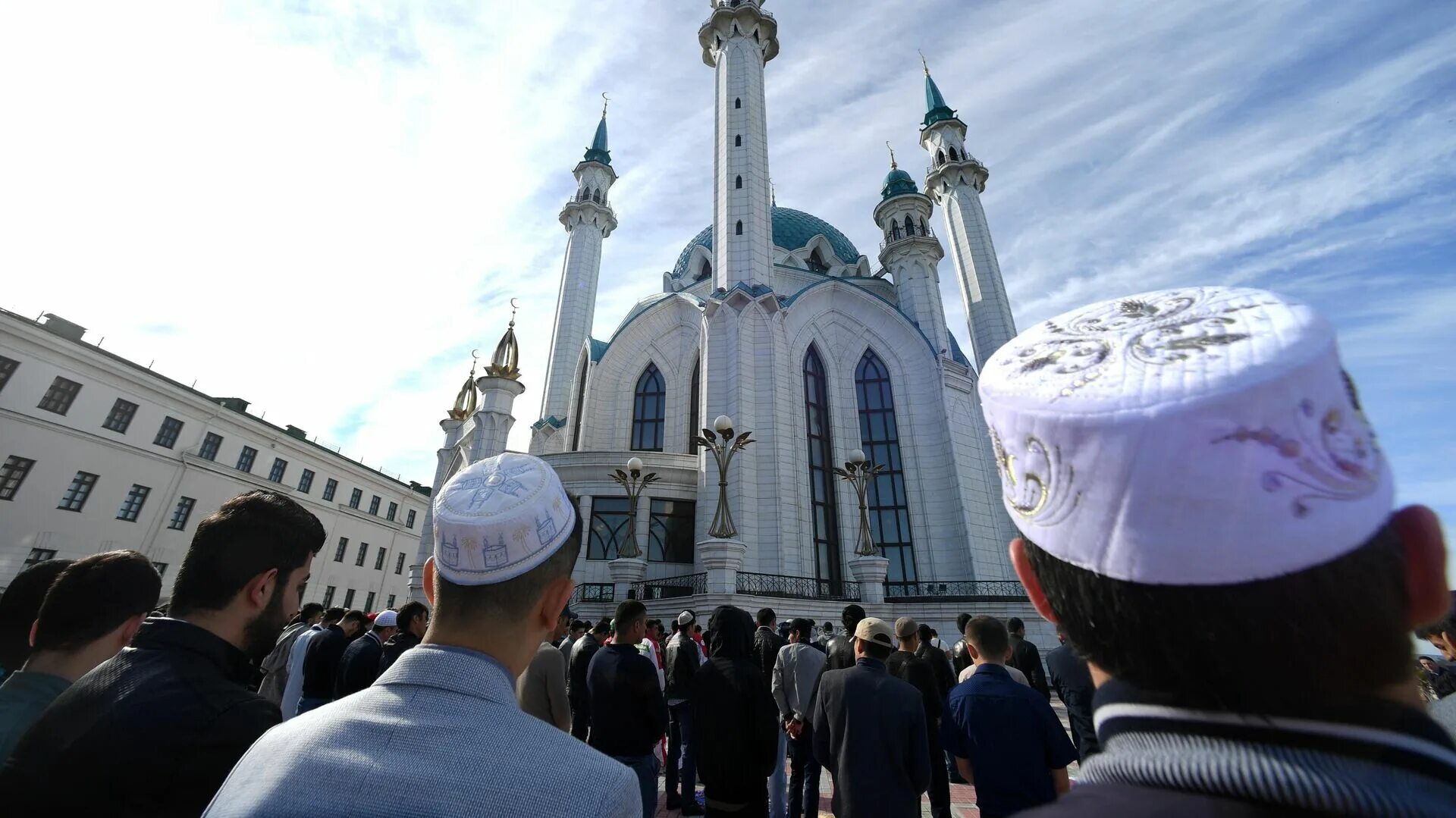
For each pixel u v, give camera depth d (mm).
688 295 31391
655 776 5344
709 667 5328
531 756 1451
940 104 43875
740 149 28984
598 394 31703
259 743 1544
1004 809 3928
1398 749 804
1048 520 1143
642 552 22344
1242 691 861
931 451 28609
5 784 1898
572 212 40562
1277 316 1105
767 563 21016
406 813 1275
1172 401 942
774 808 6812
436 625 1853
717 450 19516
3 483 29531
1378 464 1001
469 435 31438
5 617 3592
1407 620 931
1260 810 769
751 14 32344
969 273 37406
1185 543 912
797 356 28875
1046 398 1150
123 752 1884
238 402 42312
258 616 2541
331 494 47875
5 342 30078
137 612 3188
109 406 34000
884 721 4379
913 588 25891
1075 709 6355
